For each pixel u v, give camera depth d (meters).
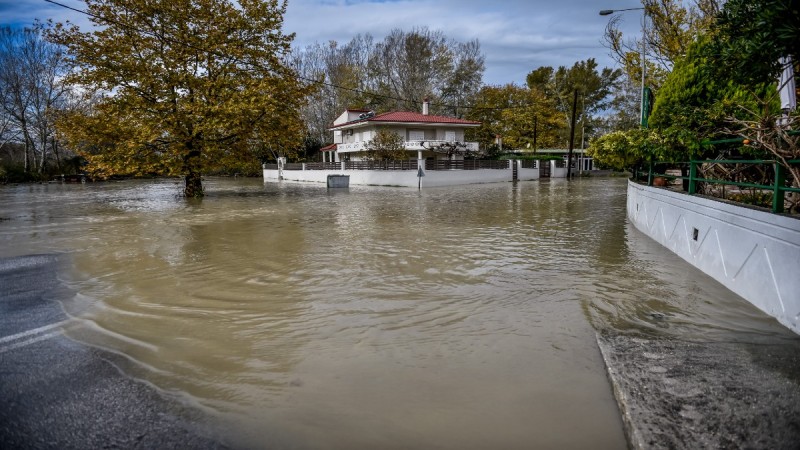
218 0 25.91
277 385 4.12
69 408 3.73
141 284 7.57
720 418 3.19
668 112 9.83
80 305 6.47
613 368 4.10
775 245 5.30
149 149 25.42
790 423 3.09
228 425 3.49
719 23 4.45
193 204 22.20
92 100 47.31
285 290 7.14
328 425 3.47
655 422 3.16
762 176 8.36
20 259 9.55
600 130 70.06
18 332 5.46
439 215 16.73
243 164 28.09
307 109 62.34
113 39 23.92
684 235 8.67
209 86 24.97
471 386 4.04
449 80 62.12
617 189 30.55
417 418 3.55
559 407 3.66
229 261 9.22
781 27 3.52
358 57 67.75
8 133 49.25
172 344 5.08
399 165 35.81
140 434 3.37
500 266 8.55
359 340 5.14
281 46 28.03
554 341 5.01
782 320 5.16
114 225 14.65
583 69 66.56
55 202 23.72
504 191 29.27
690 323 5.37
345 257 9.50
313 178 45.59
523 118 55.47
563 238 11.48
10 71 46.53
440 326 5.54
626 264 8.48
